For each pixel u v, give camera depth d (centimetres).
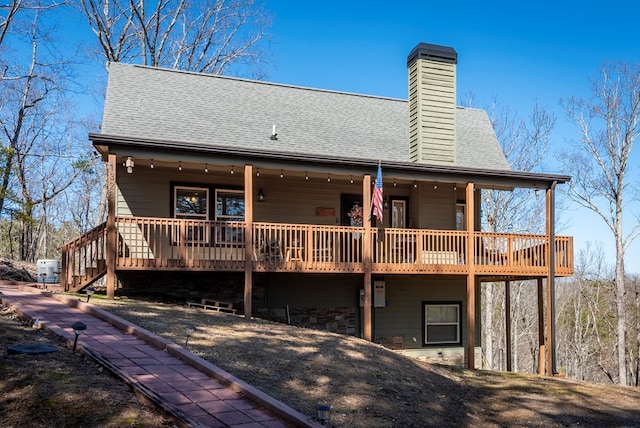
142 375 605
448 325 1681
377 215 1311
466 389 992
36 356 622
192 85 1631
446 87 1636
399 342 1611
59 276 1571
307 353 886
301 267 1285
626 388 1175
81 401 513
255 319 1213
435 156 1594
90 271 1270
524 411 862
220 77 1712
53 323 801
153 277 1401
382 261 1432
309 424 520
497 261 1471
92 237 1296
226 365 728
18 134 2764
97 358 643
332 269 1314
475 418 771
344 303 1566
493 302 3466
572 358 3806
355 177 1520
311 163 1309
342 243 1464
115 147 1168
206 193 1470
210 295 1448
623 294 2508
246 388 589
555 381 1202
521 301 3612
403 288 1638
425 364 1147
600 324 3688
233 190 1497
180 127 1416
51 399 509
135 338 773
